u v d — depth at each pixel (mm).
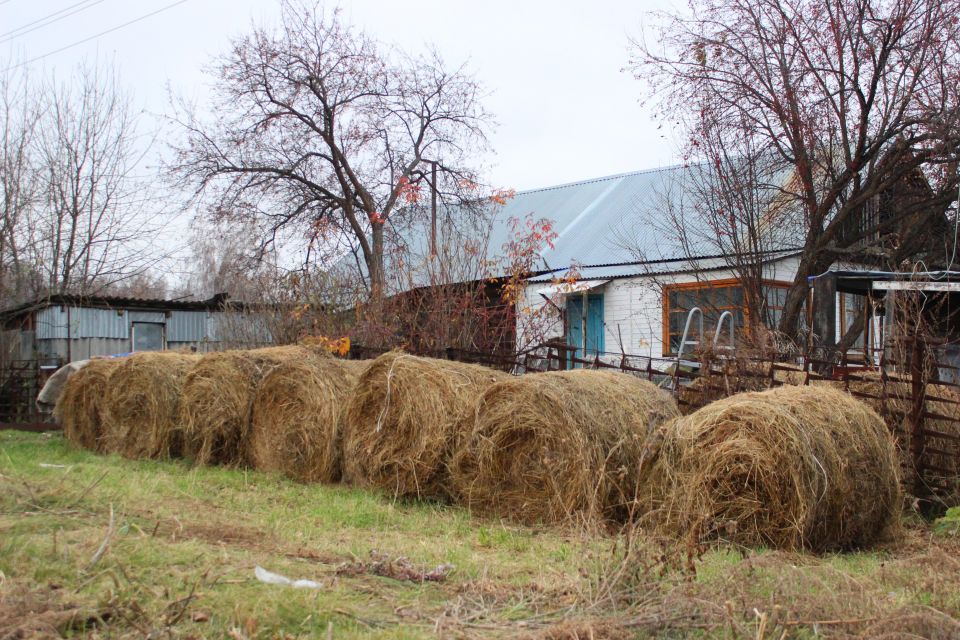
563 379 7012
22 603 3541
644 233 18562
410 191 16359
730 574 4406
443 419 7391
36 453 10133
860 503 5930
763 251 13906
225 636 3465
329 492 7801
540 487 6812
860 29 12742
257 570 4402
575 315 18328
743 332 10766
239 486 8062
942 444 7316
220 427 9320
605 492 6453
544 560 5344
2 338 16359
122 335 18516
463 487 7219
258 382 9203
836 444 5883
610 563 4492
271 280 15750
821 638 3721
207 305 19469
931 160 12766
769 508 5695
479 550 5695
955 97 12578
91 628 3504
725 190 14055
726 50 13672
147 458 9883
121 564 4195
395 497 7523
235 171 20094
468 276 13266
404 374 7652
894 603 4188
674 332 16781
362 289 14609
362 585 4441
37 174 19344
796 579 4312
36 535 4930
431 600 4293
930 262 15242
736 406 5926
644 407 7008
